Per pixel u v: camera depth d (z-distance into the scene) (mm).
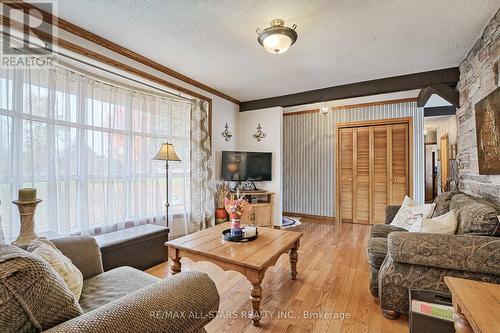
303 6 1845
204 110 3773
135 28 2174
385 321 1720
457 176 3133
